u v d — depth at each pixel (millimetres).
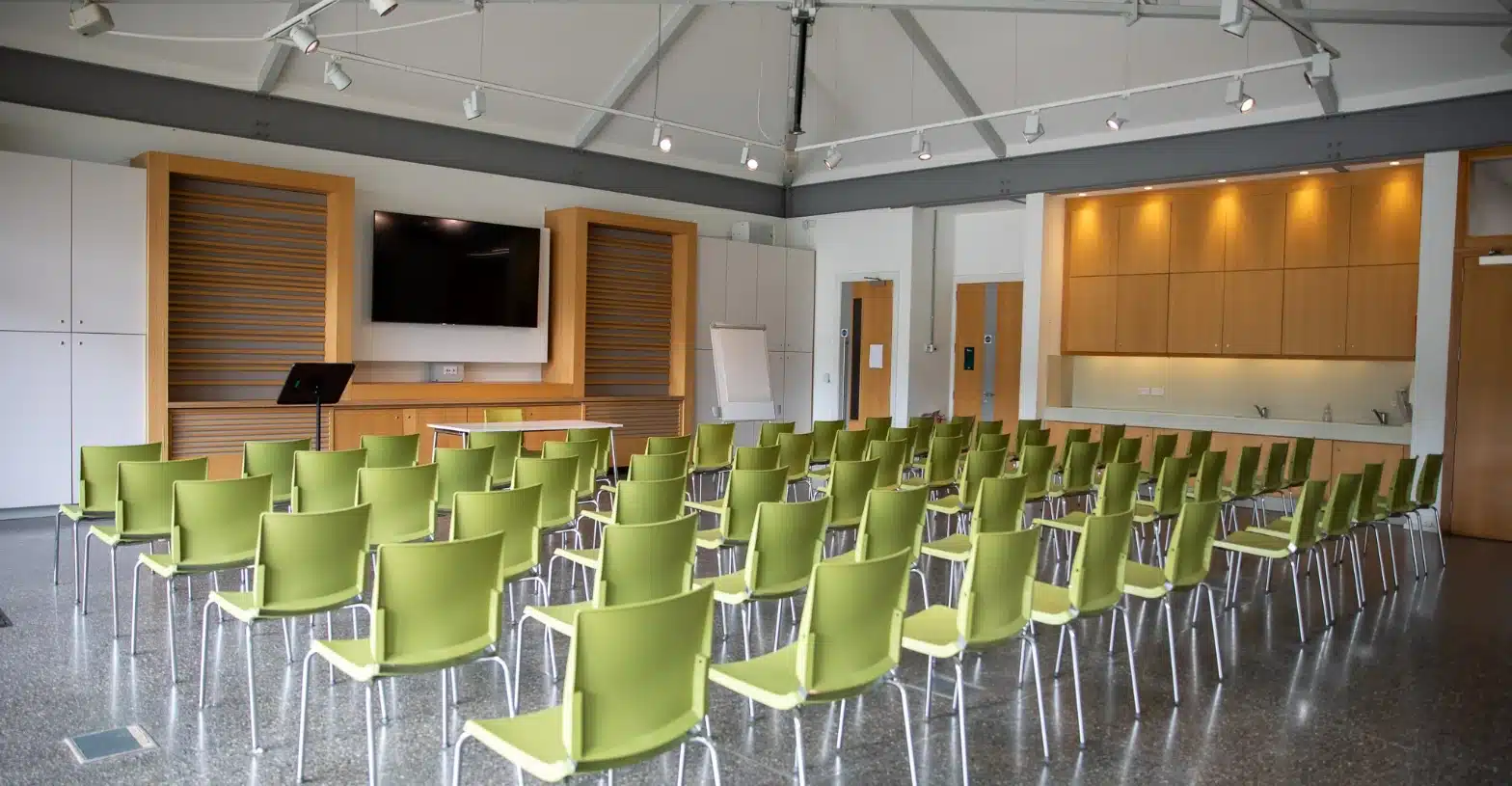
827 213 12133
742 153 8859
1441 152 7723
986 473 5930
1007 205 10938
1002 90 9484
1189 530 4031
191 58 7746
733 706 3766
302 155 8469
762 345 11570
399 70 8539
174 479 4484
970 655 4457
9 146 7066
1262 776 3254
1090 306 10305
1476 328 7672
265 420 7895
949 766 3273
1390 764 3381
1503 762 3412
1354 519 5672
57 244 6938
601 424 7520
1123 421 9742
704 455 7445
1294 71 8055
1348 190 8656
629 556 3307
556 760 2289
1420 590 5934
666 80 9695
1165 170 9180
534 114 9727
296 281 8406
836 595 2750
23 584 5211
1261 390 9586
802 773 2834
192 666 4016
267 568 3246
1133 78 8703
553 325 10180
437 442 8750
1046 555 6672
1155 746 3482
